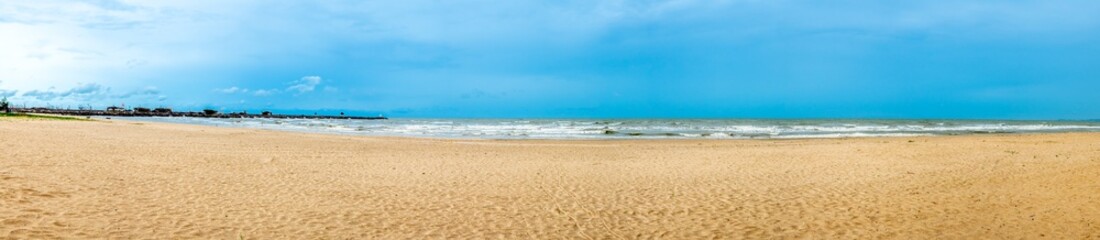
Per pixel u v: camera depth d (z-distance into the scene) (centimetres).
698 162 1670
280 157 1667
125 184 1019
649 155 1944
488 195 1031
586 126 6681
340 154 1850
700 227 791
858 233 757
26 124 3148
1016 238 718
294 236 698
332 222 781
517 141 2967
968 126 6888
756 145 2547
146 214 782
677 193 1073
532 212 884
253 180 1152
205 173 1228
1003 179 1205
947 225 794
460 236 725
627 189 1121
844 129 5522
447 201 962
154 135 2667
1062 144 2261
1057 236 722
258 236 692
